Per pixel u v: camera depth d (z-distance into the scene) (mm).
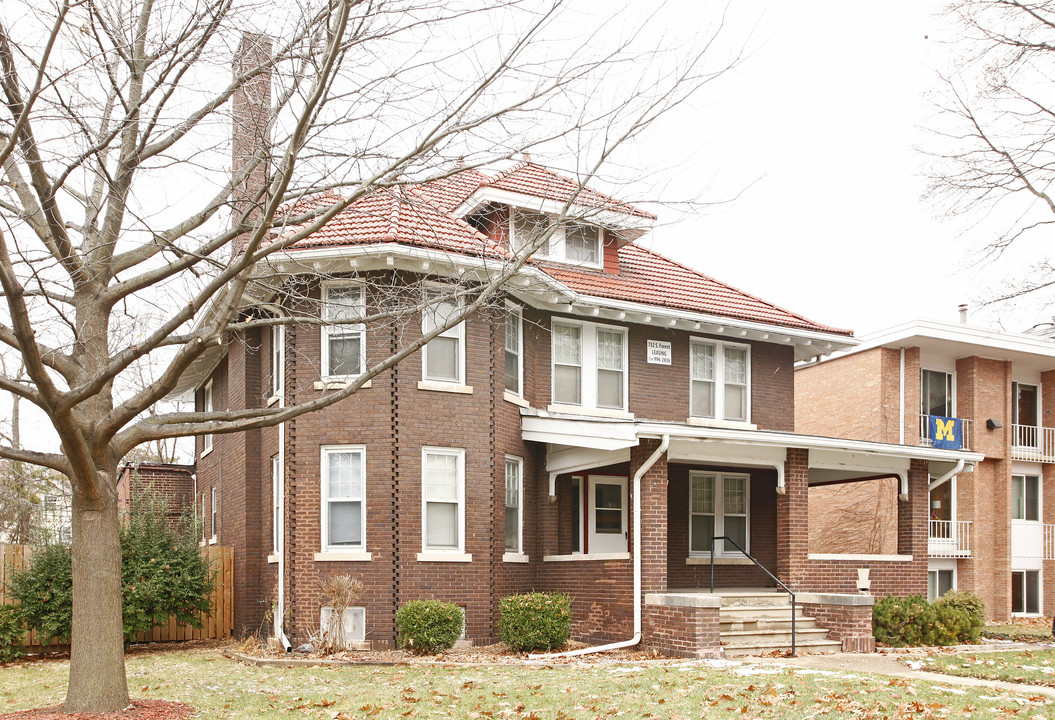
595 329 19734
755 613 16625
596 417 17891
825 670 12766
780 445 17672
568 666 13727
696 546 20516
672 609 15172
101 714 9602
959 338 26266
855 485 26578
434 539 16562
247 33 10453
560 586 17922
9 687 13016
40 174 10102
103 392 10539
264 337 18656
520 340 18594
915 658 14781
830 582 18172
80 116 10008
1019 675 12828
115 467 10219
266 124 10812
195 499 26031
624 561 16297
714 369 21219
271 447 17984
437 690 11422
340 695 11258
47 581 16641
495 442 17219
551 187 19484
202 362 22938
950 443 27359
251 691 11734
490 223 19578
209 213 10953
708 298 21391
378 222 16359
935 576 27703
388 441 16312
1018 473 29156
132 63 10492
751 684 11266
